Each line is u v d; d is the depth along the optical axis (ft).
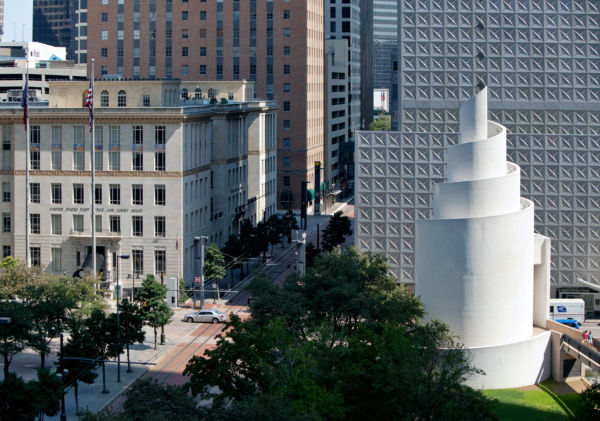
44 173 482.28
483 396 255.70
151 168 472.44
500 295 343.46
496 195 347.56
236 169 595.47
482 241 340.18
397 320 317.63
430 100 433.89
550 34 433.07
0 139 485.15
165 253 474.49
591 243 435.94
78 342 310.04
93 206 433.89
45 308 328.29
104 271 475.31
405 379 242.17
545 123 434.71
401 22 433.48
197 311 435.53
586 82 433.48
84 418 215.31
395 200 427.74
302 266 451.94
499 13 432.66
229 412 222.48
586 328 417.90
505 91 434.71
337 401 236.02
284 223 632.38
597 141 432.66
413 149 426.10
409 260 428.56
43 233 483.92
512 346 342.44
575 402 324.39
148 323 380.78
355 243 431.02
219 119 560.61
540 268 373.20
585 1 431.02
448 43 433.48
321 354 259.19
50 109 476.13
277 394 227.61
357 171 427.33
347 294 322.75
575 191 434.30
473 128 358.64
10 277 367.04
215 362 262.47
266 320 313.12
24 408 255.09
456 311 342.64
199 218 507.71
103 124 474.08
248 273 544.62
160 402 225.35
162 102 501.97
